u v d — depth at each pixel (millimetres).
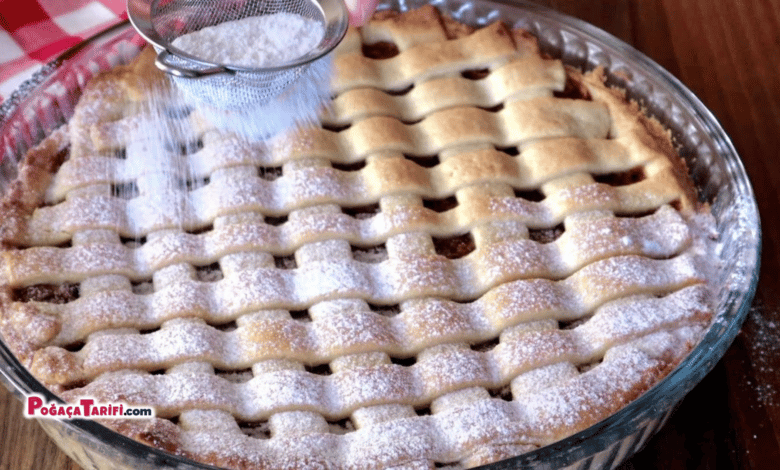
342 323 684
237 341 684
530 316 692
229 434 657
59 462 694
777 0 854
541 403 668
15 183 729
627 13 846
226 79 730
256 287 692
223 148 735
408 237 714
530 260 706
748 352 720
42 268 698
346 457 654
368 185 730
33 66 811
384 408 668
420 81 773
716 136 739
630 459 694
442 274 701
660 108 769
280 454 652
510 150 755
